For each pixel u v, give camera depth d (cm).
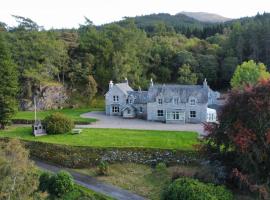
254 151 4772
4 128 7925
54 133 7319
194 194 4522
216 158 5344
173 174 5472
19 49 10325
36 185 3900
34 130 7250
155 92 8912
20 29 12056
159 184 5425
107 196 4984
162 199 4797
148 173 5853
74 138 6981
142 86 11531
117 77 11175
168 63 13100
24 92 10081
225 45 13400
